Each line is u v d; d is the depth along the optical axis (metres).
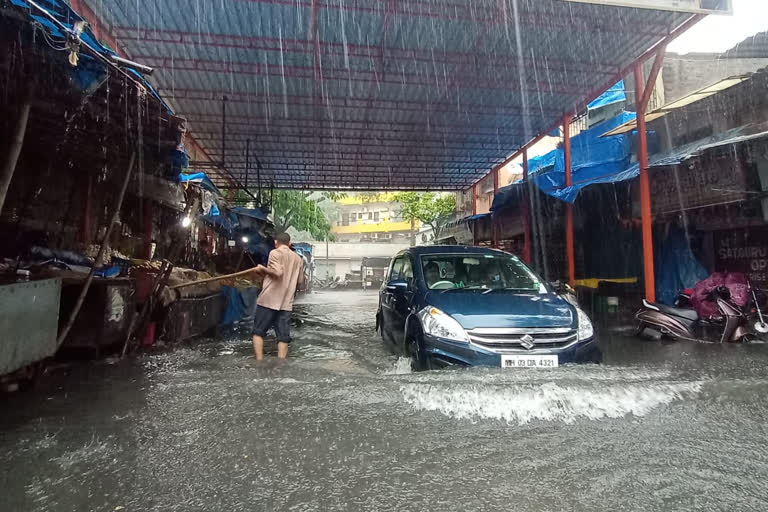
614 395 3.40
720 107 8.87
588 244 11.17
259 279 6.26
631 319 9.08
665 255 9.00
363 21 7.09
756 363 4.80
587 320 4.38
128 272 5.75
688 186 8.06
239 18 6.99
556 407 3.19
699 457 2.44
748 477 2.22
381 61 8.30
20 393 3.53
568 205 10.54
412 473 2.25
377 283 38.03
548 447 2.57
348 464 2.34
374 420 2.96
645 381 3.75
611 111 13.17
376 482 2.15
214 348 5.93
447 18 7.05
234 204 17.62
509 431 2.80
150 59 8.25
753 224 7.49
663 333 6.75
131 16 6.96
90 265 5.34
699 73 12.09
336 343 6.75
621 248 10.13
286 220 23.20
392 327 5.93
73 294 4.55
